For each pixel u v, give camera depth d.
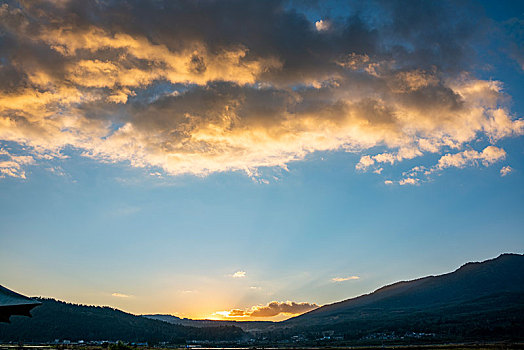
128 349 158.75
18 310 12.15
